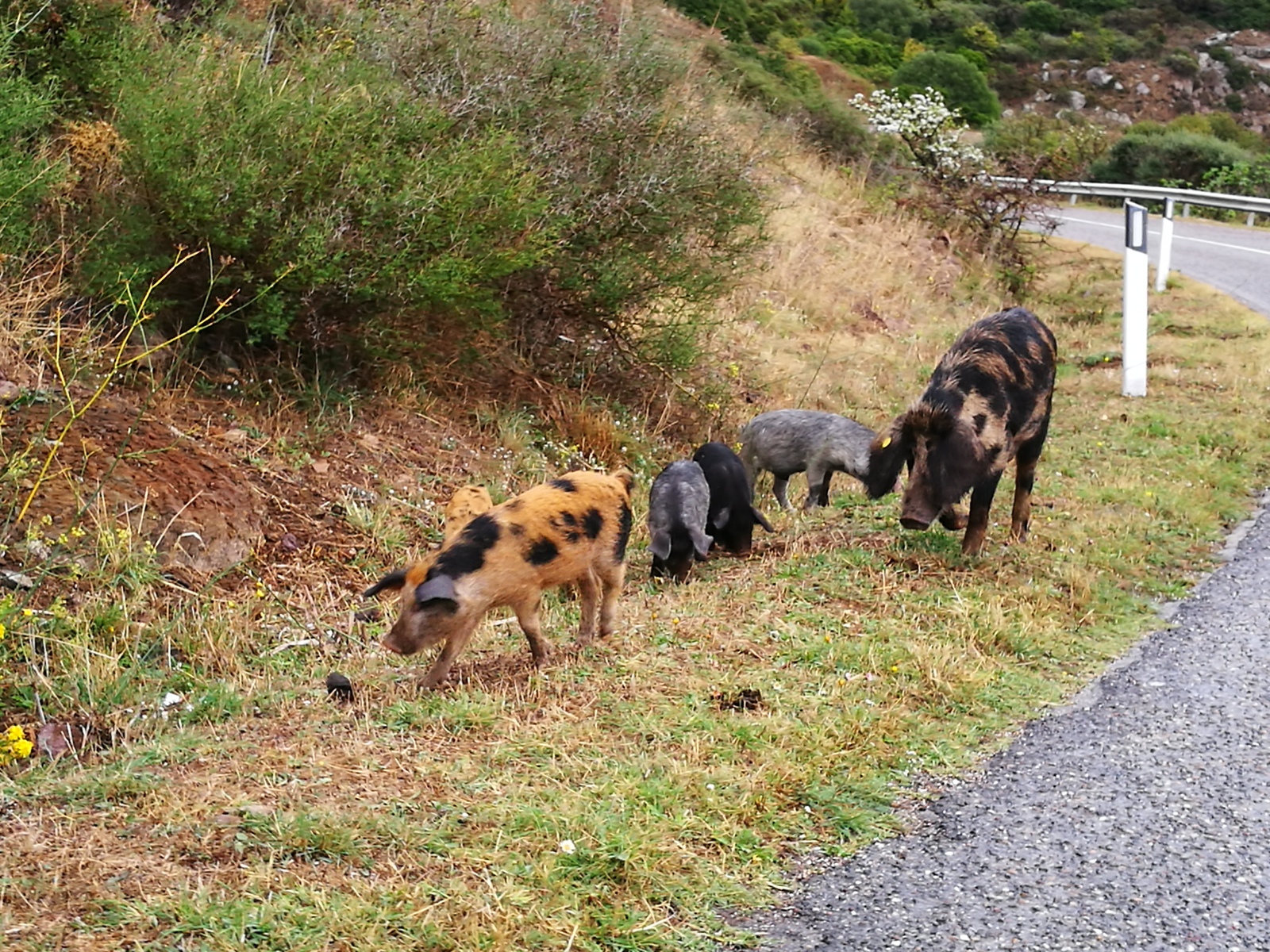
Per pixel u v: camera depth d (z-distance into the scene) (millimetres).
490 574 6012
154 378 7930
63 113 9359
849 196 20156
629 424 10672
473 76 10523
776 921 4367
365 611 6980
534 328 10859
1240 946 4281
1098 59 56750
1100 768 5641
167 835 4469
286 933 3930
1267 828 5105
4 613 5633
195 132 8180
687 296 11164
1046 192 21875
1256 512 10039
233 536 7113
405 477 8430
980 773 5594
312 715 5707
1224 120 47969
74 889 4117
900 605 7504
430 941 3965
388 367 9250
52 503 6609
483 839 4547
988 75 53625
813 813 5094
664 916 4301
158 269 8242
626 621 7152
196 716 5730
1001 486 10281
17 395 7168
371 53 10484
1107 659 7055
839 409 12758
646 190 10617
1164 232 19516
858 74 40344
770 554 8695
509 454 9336
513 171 9406
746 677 6266
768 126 20266
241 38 10680
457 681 6180
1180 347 15945
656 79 11500
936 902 4504
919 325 16328
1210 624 7625
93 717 5633
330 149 8422
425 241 8602
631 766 5180
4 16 9188
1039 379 8570
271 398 8477
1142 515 9641
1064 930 4340
